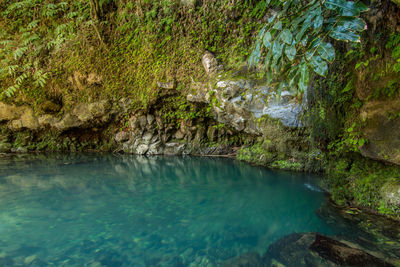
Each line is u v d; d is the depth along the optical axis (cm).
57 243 225
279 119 449
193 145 700
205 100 595
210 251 214
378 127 250
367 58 253
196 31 619
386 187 254
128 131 750
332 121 341
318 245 212
